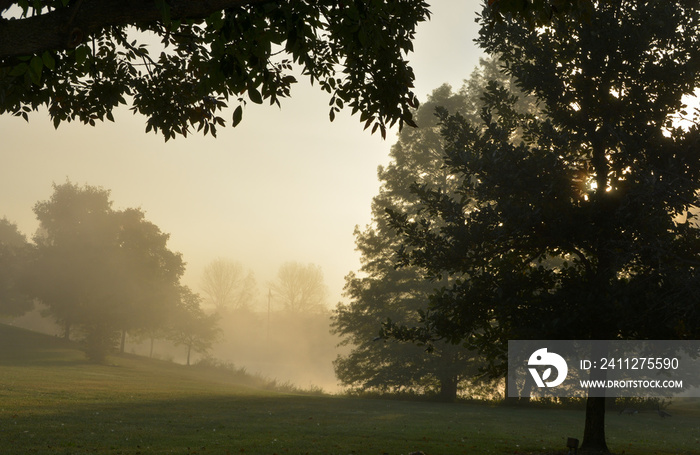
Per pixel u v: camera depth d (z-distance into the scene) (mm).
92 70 9570
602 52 15570
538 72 16594
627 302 13758
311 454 14805
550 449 17281
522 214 15125
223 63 7184
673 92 15680
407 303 47656
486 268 16734
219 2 5578
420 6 8484
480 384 45281
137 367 58031
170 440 16453
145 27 8867
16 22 5121
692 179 14727
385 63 8211
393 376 45750
